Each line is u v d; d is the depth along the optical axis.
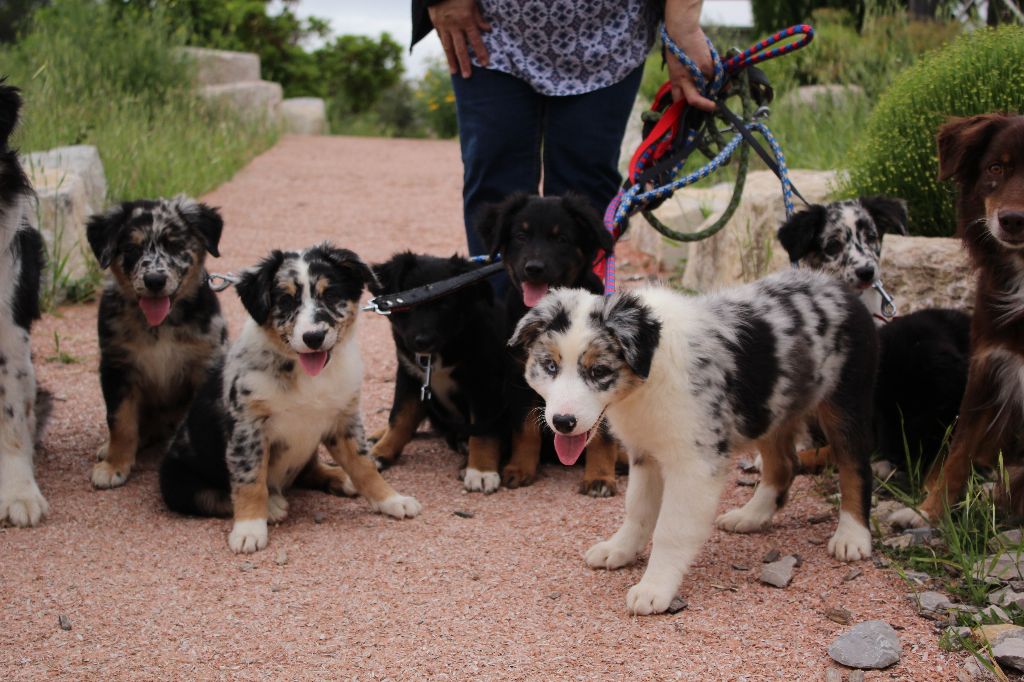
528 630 3.29
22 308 4.43
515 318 4.84
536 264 4.66
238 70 18.95
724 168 10.67
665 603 3.35
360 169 14.89
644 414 3.39
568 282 4.92
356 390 4.29
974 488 4.14
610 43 5.20
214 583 3.64
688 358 3.39
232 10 23.14
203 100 15.98
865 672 2.97
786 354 3.64
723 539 3.99
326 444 4.39
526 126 5.32
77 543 4.00
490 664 3.08
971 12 11.30
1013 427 4.22
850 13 13.48
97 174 9.18
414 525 4.21
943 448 4.50
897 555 3.77
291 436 4.21
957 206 4.48
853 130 9.98
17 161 4.48
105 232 4.87
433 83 24.94
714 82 5.21
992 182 4.15
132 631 3.29
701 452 3.38
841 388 3.85
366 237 10.11
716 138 5.38
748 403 3.53
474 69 5.26
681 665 3.04
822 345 3.75
